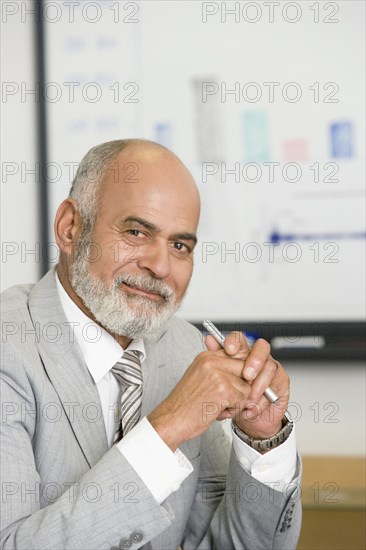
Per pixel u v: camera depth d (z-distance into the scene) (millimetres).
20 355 1275
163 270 1348
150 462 1148
